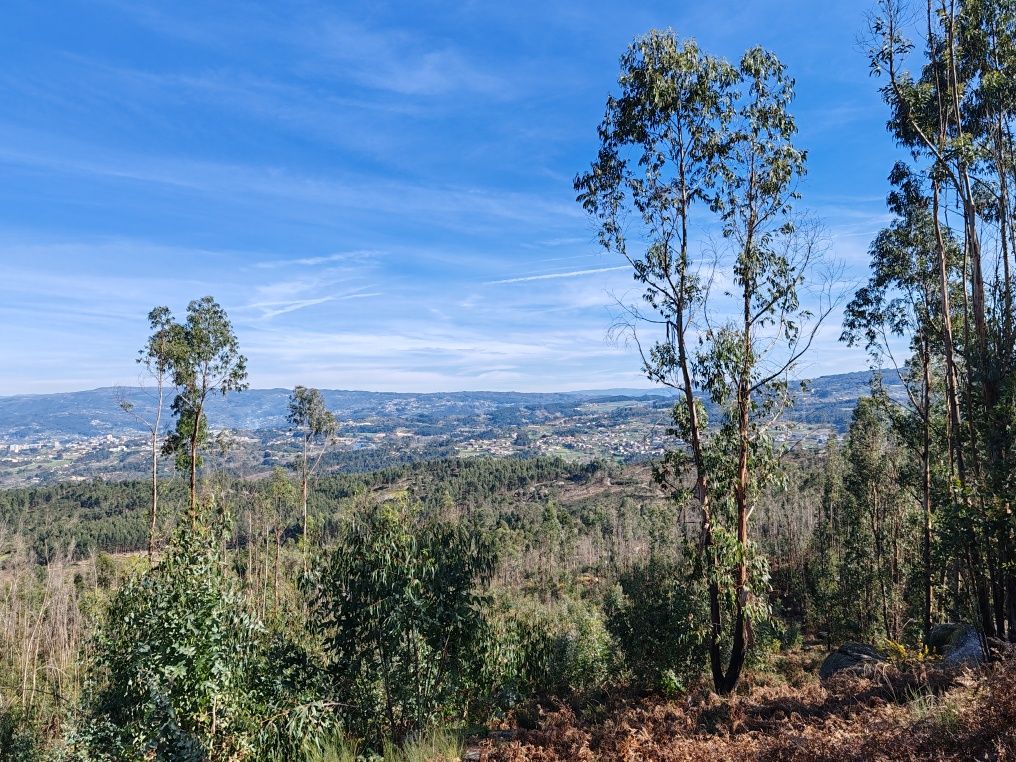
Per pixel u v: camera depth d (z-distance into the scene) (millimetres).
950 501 10586
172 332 32312
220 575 8117
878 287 21531
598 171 13148
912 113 15188
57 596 38625
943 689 6414
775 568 48594
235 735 7148
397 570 8469
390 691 8367
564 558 70562
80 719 8305
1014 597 10336
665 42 12188
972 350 12789
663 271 12719
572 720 9047
